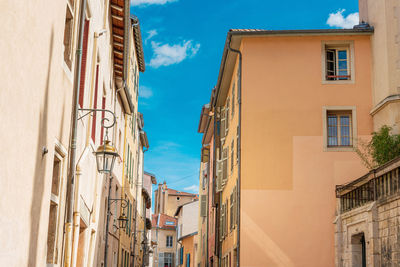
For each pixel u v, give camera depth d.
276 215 18.39
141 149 39.97
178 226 63.78
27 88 6.24
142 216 43.69
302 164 18.70
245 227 18.34
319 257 18.03
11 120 5.71
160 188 79.69
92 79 12.55
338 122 19.17
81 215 11.62
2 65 5.29
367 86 19.11
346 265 16.91
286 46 19.52
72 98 9.62
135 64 29.92
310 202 18.44
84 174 11.64
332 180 18.56
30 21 6.18
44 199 7.53
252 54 19.48
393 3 18.23
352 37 19.39
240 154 18.88
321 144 18.81
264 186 18.61
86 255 13.43
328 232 18.17
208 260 36.75
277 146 18.88
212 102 30.84
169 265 69.56
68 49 9.39
